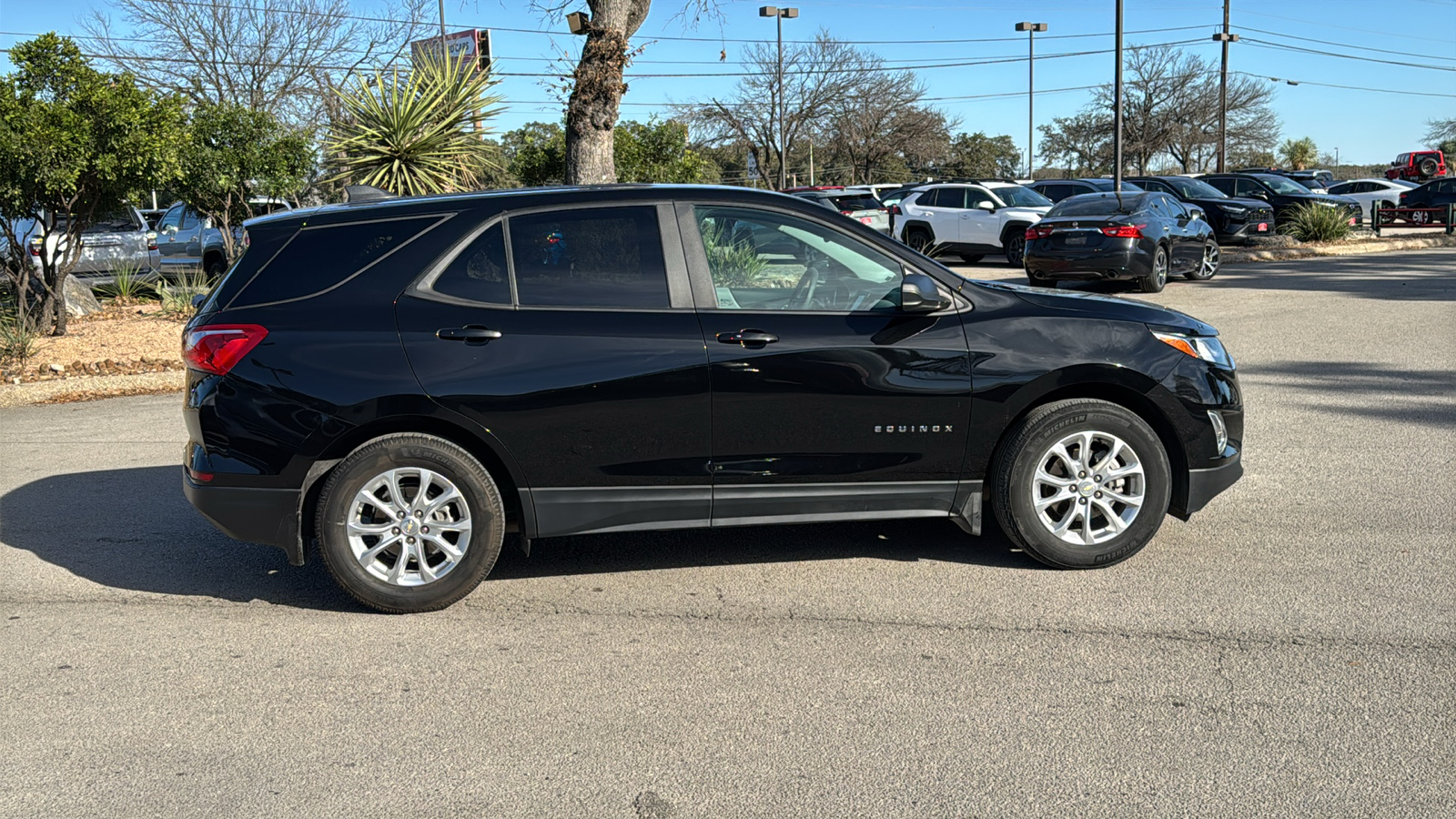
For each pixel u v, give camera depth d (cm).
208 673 404
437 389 441
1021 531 483
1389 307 1352
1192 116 6034
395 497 450
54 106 1092
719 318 458
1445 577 470
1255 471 646
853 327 465
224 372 443
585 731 355
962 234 2162
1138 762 327
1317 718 351
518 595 480
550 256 459
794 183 5850
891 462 473
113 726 363
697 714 364
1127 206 1583
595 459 455
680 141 2506
